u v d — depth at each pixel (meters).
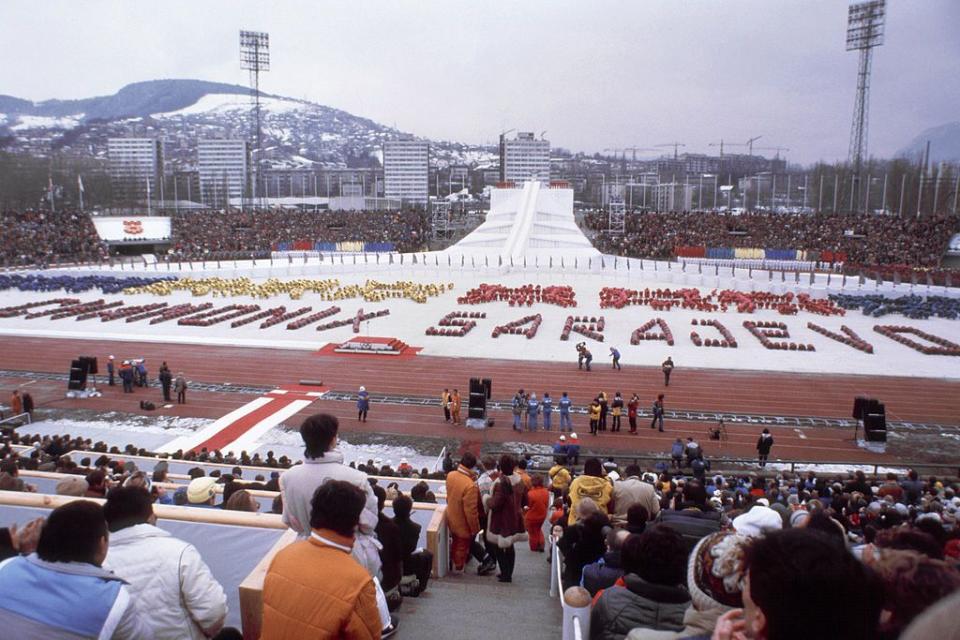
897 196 141.62
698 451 26.92
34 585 4.39
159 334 52.91
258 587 6.21
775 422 34.53
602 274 82.38
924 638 2.03
